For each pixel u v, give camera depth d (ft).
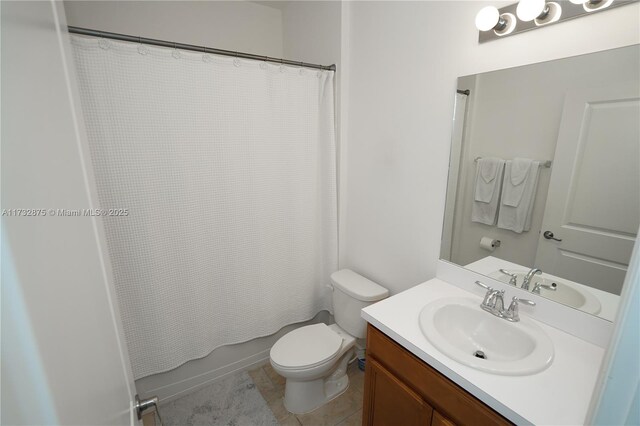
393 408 4.01
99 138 4.46
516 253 4.16
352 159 6.66
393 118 5.54
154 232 5.12
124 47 4.39
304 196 6.62
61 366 0.89
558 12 3.34
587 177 3.44
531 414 2.59
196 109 5.10
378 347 4.11
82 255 1.36
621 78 3.07
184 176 5.20
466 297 4.48
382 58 5.54
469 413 3.03
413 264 5.61
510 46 3.84
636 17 2.90
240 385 6.39
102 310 1.63
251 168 5.84
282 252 6.59
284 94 5.93
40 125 1.02
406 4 4.96
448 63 4.53
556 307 3.76
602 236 3.39
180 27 6.52
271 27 7.72
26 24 0.95
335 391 6.09
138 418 2.34
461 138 4.56
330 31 6.30
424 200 5.23
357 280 6.44
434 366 3.30
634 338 1.34
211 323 6.05
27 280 0.72
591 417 1.55
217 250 5.79
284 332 7.27
